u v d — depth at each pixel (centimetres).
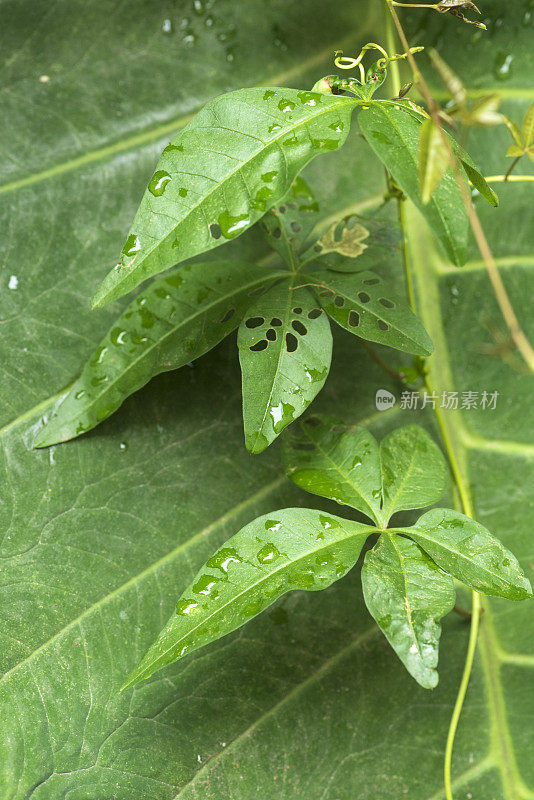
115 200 70
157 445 69
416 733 69
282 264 70
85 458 69
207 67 71
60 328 69
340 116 63
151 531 69
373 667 69
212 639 64
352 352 70
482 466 70
